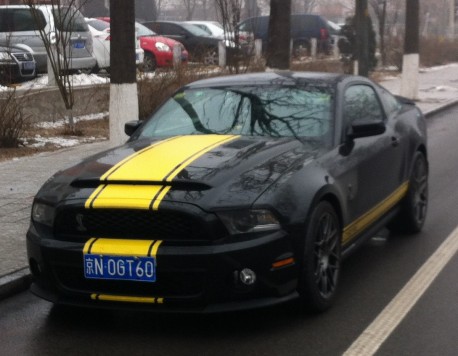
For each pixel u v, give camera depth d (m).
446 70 32.78
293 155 5.35
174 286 4.74
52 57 13.05
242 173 4.99
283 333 4.93
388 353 4.60
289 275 4.85
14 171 10.14
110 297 4.82
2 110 11.92
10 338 5.02
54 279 4.99
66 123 13.84
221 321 5.17
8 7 17.11
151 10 43.25
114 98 9.36
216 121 6.12
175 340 4.89
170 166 5.08
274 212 4.77
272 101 6.16
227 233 4.68
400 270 6.23
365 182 6.02
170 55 20.81
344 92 6.24
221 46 21.83
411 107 7.73
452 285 5.84
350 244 5.82
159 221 4.73
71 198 4.94
